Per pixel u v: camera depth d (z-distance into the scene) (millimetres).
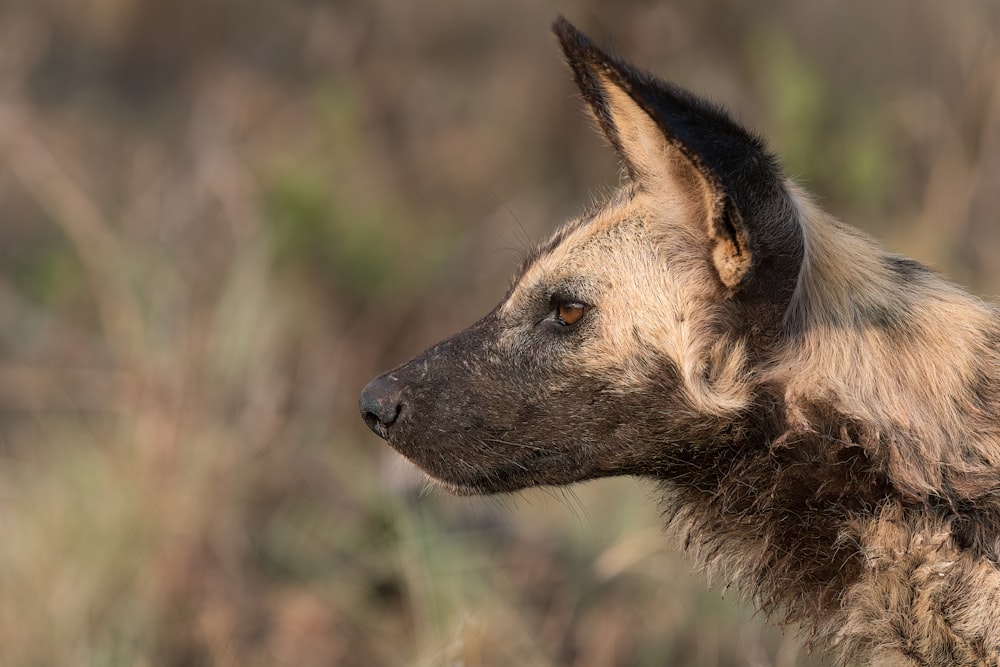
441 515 22016
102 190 32875
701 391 14164
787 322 14055
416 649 18906
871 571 13750
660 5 33344
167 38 42469
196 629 19891
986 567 13188
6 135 27469
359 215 30125
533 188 35344
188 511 20844
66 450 22812
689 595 19969
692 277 14188
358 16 40375
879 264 14484
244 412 22484
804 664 18109
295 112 36656
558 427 15086
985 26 31797
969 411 13617
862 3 35938
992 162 28469
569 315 14969
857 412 13688
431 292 29484
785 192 13555
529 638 19219
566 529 22297
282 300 26359
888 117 31609
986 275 26734
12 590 19781
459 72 40188
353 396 26375
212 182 26719
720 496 14797
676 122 13219
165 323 22828
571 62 14539
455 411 15336
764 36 32750
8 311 28688
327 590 21266
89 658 18781
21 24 40250
